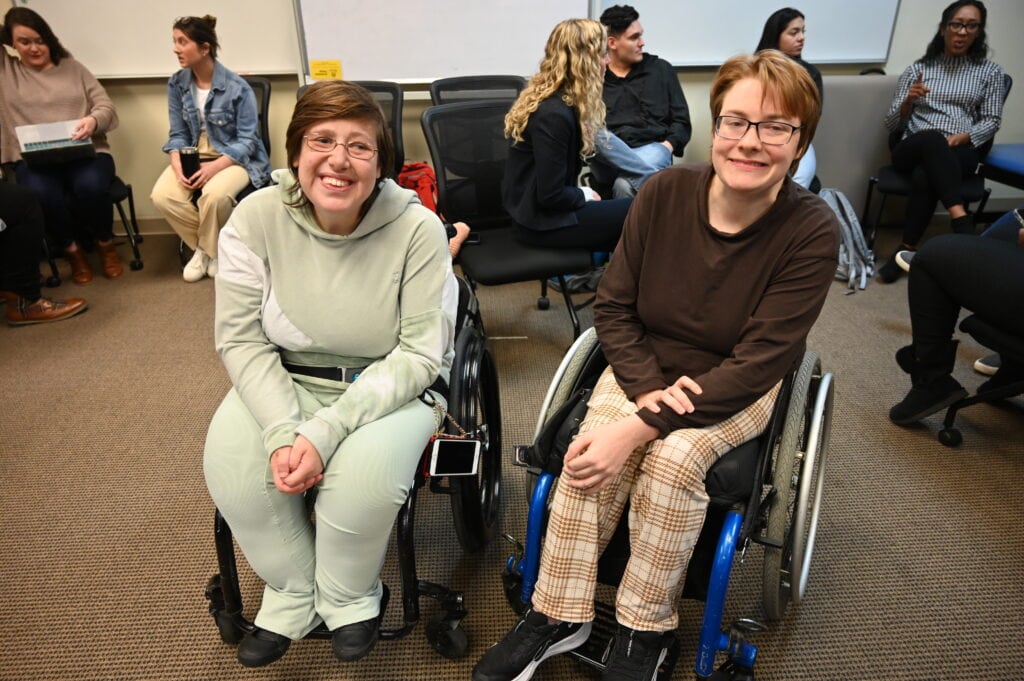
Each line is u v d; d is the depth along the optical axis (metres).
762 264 1.21
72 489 1.88
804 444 1.54
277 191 1.27
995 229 2.11
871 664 1.38
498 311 2.91
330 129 1.13
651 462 1.14
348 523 1.17
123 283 3.23
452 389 1.37
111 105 3.23
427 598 1.54
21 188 2.65
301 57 3.37
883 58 3.67
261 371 1.25
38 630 1.46
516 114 2.14
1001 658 1.39
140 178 3.70
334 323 1.26
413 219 1.28
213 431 1.24
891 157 3.46
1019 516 1.77
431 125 2.37
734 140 1.13
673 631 1.31
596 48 2.04
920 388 2.05
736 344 1.26
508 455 2.00
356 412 1.21
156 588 1.56
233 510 1.19
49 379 2.42
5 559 1.64
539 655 1.24
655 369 1.27
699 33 3.52
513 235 2.44
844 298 3.04
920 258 1.92
